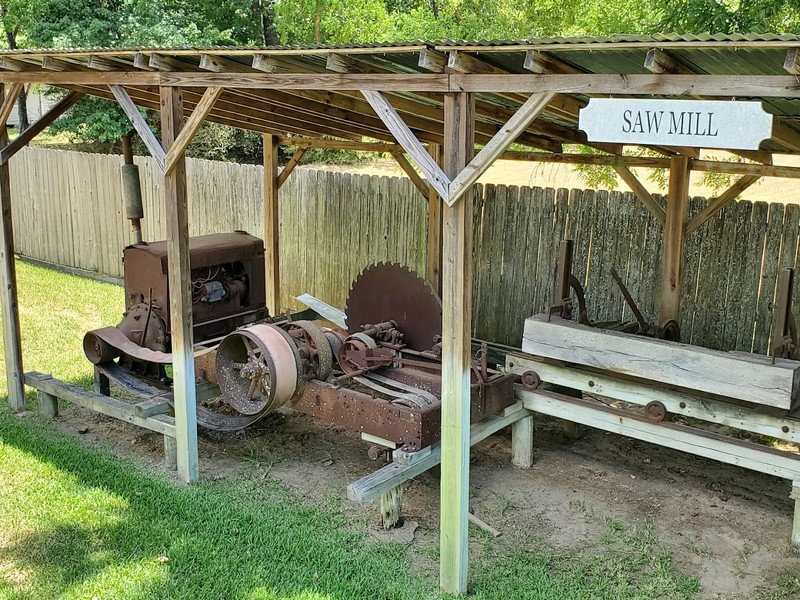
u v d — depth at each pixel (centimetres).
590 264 722
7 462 547
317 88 400
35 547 434
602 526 472
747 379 438
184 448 523
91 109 1611
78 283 1112
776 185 1452
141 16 1552
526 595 395
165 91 487
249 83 434
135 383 620
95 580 402
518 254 766
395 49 342
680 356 463
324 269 945
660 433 489
